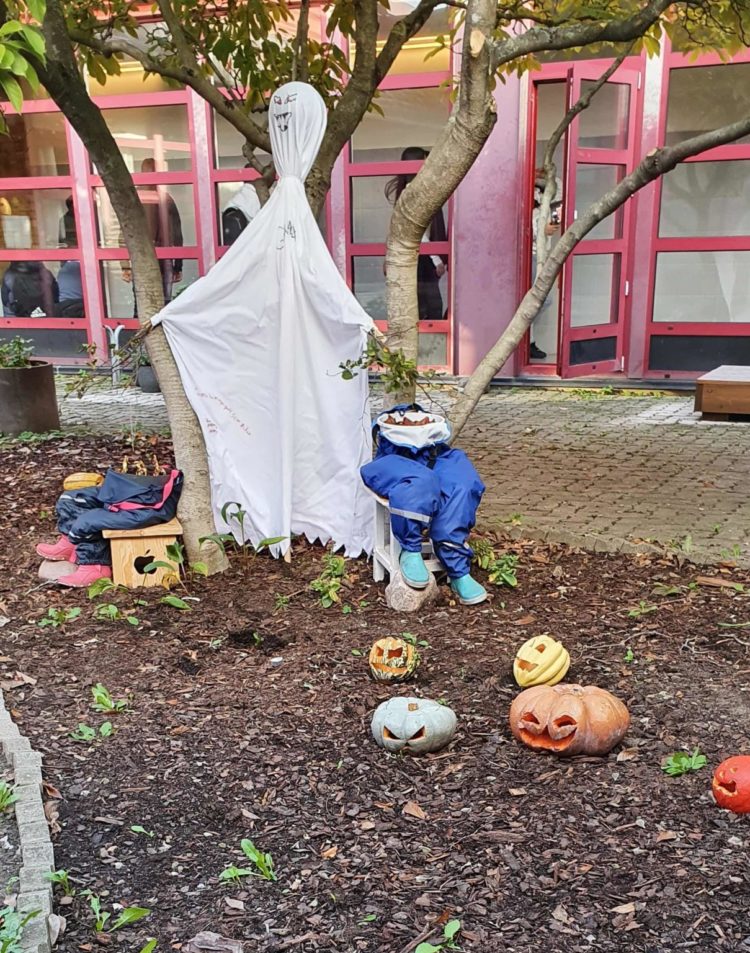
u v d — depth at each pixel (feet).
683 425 33.91
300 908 9.66
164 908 9.73
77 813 11.45
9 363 34.50
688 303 41.37
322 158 21.80
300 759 12.64
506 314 41.78
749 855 10.23
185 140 45.80
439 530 17.37
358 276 45.06
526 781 11.94
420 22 22.30
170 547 18.66
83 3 23.68
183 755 12.76
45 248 48.67
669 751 12.45
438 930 9.25
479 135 17.57
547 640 14.34
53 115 46.75
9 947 8.72
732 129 17.60
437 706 12.94
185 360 19.43
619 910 9.45
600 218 19.33
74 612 17.51
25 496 25.89
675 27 24.58
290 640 16.40
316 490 20.51
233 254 19.35
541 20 22.22
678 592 17.84
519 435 32.63
